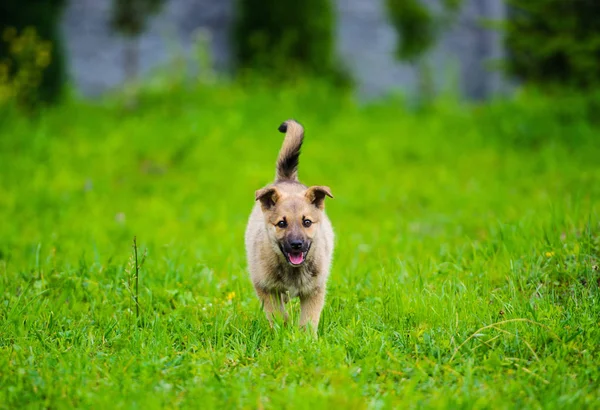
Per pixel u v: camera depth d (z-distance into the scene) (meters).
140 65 26.89
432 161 19.19
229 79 25.94
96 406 5.98
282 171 9.56
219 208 15.15
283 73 25.12
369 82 28.89
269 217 8.26
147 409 5.88
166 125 20.95
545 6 20.89
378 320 8.01
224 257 10.93
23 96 21.45
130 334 7.80
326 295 9.19
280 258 8.20
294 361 6.95
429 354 7.12
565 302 8.26
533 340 7.25
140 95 23.62
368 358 6.95
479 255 9.95
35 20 22.12
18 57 21.30
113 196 16.17
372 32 29.12
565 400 5.93
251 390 6.33
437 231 12.90
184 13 27.47
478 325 7.68
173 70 25.67
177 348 7.62
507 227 10.38
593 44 20.19
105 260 10.78
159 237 12.78
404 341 7.43
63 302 9.00
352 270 10.16
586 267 8.61
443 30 28.47
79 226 13.60
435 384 6.49
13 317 8.13
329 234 9.01
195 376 6.64
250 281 9.64
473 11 30.23
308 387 6.33
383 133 21.56
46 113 21.33
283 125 10.01
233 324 8.15
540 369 6.60
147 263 10.32
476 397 5.99
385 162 18.94
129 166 18.30
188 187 16.88
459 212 14.16
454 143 20.53
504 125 21.05
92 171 17.72
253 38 25.42
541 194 14.71
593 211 11.00
